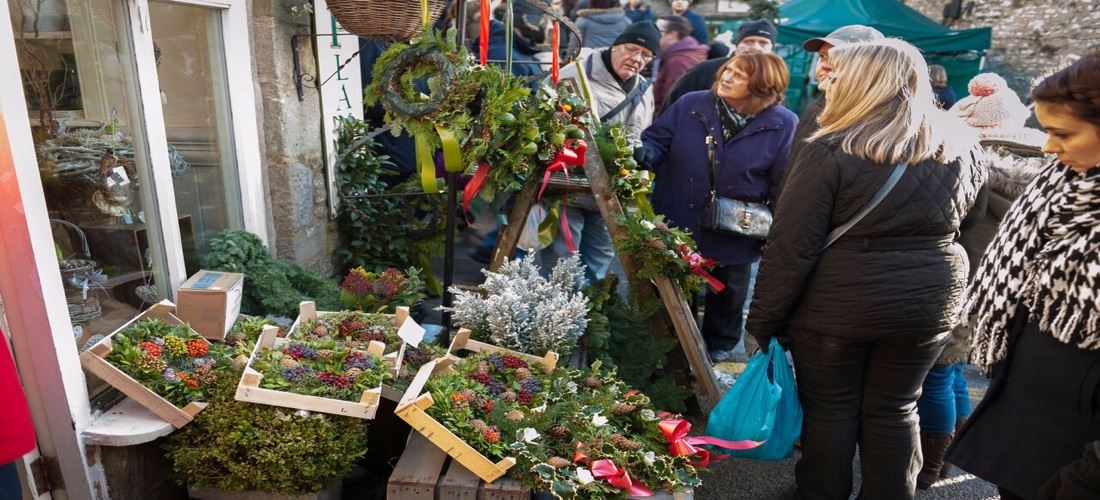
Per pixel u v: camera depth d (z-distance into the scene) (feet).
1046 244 5.18
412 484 6.46
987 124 9.07
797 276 6.85
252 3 9.59
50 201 6.50
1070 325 5.01
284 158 10.19
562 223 9.79
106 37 7.27
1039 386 5.38
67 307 6.30
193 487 6.90
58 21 6.62
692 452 7.05
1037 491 5.15
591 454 6.73
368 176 12.59
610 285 10.30
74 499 6.58
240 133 9.56
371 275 9.82
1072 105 4.69
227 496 6.97
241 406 6.61
